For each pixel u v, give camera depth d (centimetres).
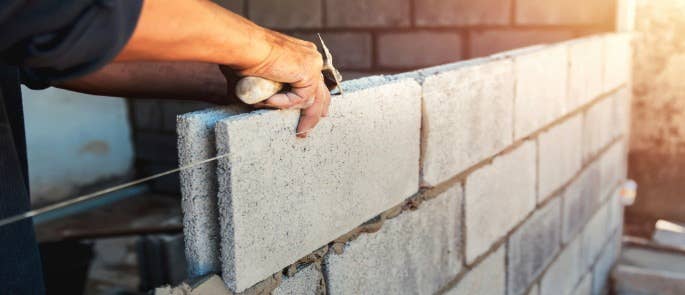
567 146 243
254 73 90
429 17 323
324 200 117
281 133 103
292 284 114
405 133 141
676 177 332
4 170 82
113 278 318
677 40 313
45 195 385
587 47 250
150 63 109
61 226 364
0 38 63
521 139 203
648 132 332
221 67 96
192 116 96
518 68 193
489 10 307
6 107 88
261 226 102
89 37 64
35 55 63
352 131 122
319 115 106
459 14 315
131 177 437
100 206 406
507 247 203
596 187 288
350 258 129
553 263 245
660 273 314
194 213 99
